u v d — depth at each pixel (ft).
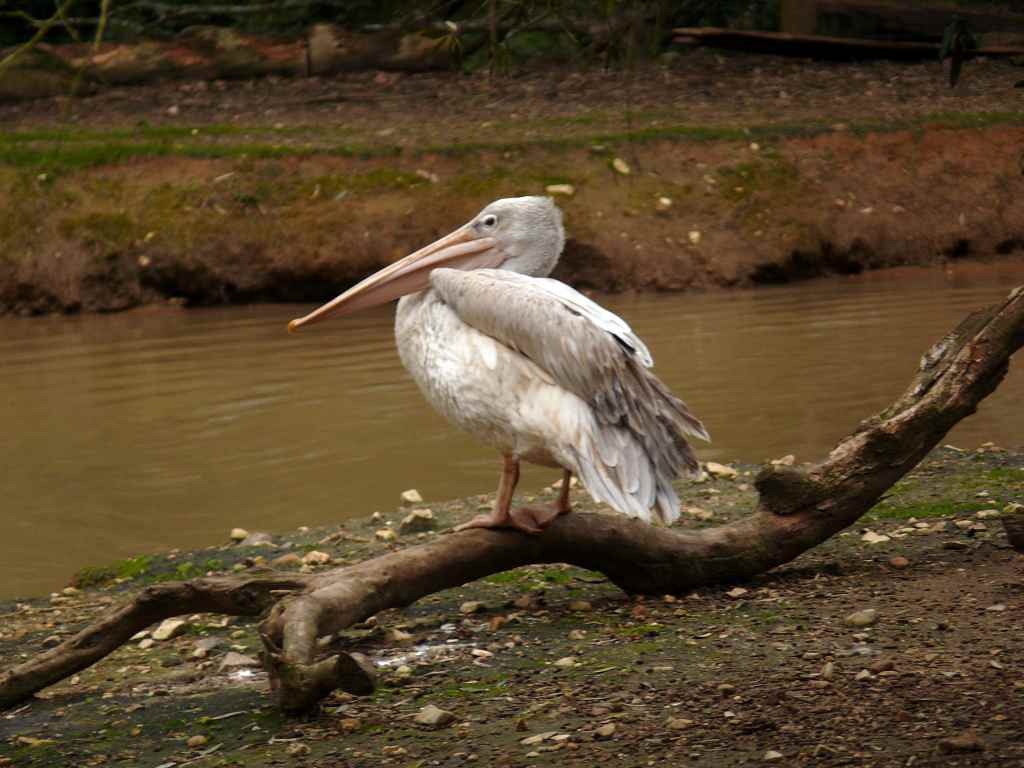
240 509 31.40
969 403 22.75
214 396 42.16
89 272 59.36
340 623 19.04
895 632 18.71
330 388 42.68
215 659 21.48
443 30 64.13
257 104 74.13
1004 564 22.20
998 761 13.61
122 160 63.67
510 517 21.16
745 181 61.57
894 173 63.10
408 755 15.51
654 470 19.93
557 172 61.36
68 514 31.45
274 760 15.75
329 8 85.71
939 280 56.95
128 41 80.38
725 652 18.54
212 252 59.36
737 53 80.59
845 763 13.97
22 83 76.38
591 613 21.91
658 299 55.47
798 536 22.56
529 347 20.02
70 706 19.31
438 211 59.82
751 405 37.65
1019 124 65.82
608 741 15.31
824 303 52.75
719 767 14.24
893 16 80.02
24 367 48.01
